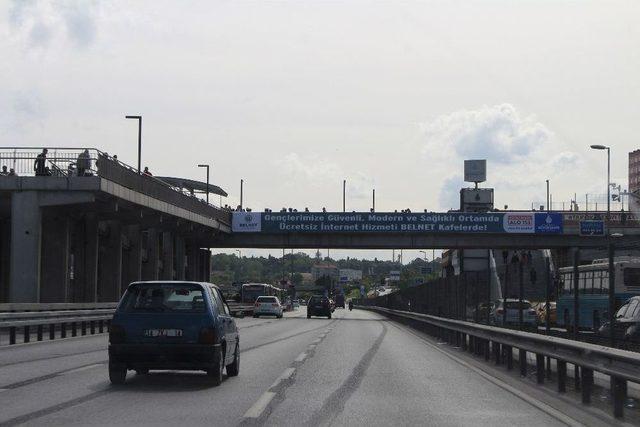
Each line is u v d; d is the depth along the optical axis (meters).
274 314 72.12
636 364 10.44
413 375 18.52
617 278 30.17
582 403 13.48
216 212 65.94
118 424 10.94
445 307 36.62
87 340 29.19
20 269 38.84
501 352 21.98
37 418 11.36
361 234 71.69
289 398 13.92
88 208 43.91
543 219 69.31
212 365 15.20
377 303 115.31
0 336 31.41
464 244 70.88
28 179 39.00
